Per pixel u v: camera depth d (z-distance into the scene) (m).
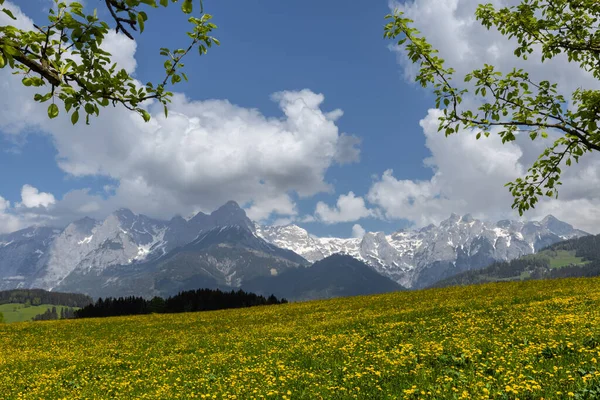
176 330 44.50
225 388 14.41
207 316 59.19
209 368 19.31
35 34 3.95
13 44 3.72
